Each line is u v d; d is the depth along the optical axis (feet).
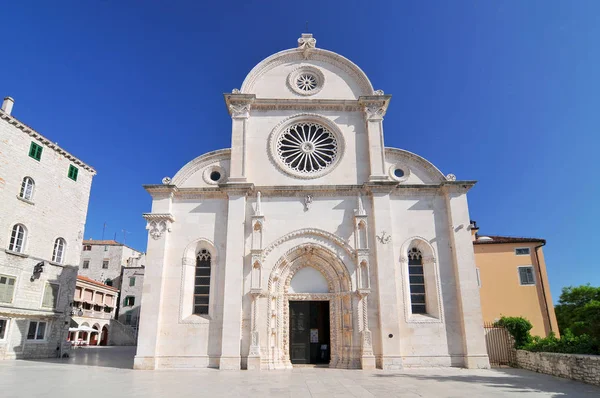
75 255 115.96
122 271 250.78
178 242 83.66
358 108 93.25
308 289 84.12
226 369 74.38
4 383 55.62
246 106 91.56
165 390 50.93
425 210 86.02
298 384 56.54
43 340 104.27
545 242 105.50
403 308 80.12
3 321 94.07
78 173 119.03
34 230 102.68
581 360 59.67
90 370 74.13
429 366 76.84
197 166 89.35
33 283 101.40
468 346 76.79
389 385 55.88
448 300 80.79
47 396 45.78
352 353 77.15
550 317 100.78
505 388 53.47
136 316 239.71
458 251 82.07
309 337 83.61
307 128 93.91
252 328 77.10
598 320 70.69
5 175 95.86
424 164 89.45
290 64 97.04
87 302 207.41
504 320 85.05
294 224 84.33
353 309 79.46
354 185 85.76
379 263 80.74
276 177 88.17
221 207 85.76
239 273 79.82
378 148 88.89
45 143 107.55
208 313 80.53
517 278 104.22
